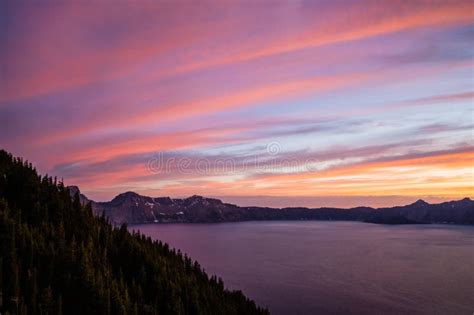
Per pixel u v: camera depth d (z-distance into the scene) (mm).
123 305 110188
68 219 148875
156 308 123625
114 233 161125
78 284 107875
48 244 121250
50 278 107312
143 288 133500
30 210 140875
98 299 105875
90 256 124500
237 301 164250
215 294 157125
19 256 110312
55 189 159625
